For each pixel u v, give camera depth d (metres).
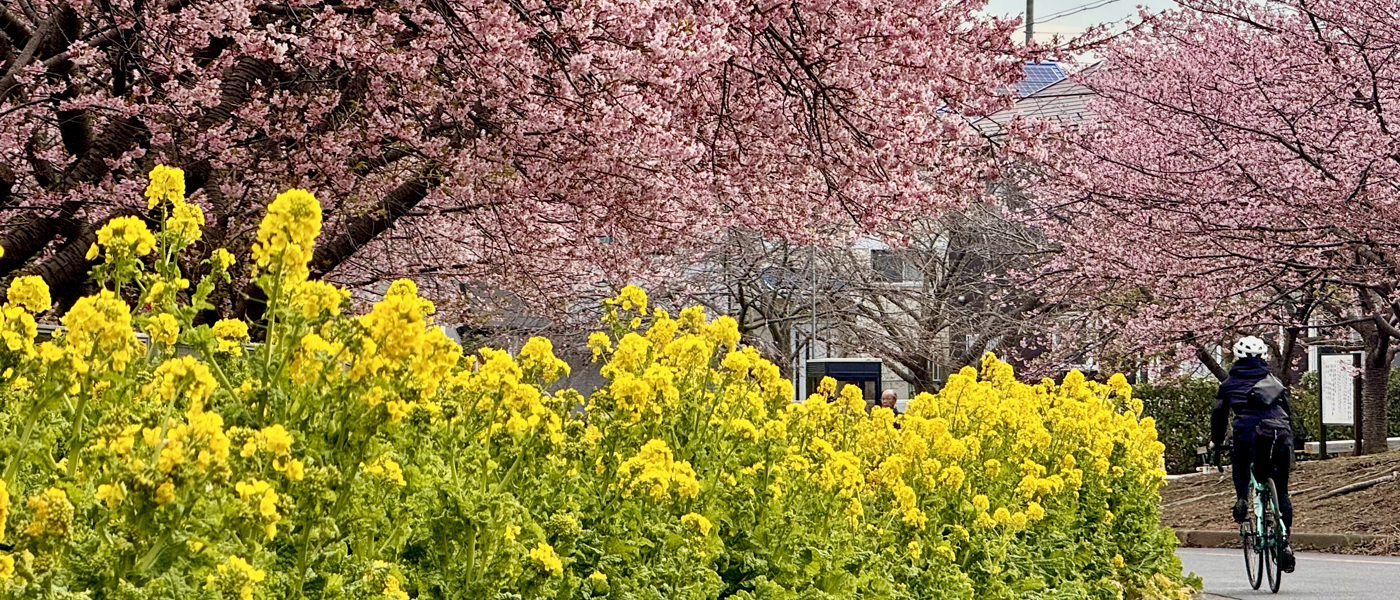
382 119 11.61
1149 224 20.28
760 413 6.80
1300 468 23.03
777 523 5.75
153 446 2.80
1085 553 8.94
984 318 30.86
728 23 11.51
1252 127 18.62
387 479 3.65
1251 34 20.56
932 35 13.20
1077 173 15.16
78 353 3.28
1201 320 21.45
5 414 3.67
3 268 11.03
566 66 10.55
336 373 3.41
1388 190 17.52
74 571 2.72
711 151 13.28
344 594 3.36
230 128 11.57
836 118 13.23
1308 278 19.81
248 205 12.23
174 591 2.76
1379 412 25.25
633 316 7.53
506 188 12.75
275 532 2.93
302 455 3.34
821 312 30.27
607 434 5.44
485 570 3.97
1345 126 18.16
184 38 10.13
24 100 11.23
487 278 17.81
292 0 10.23
